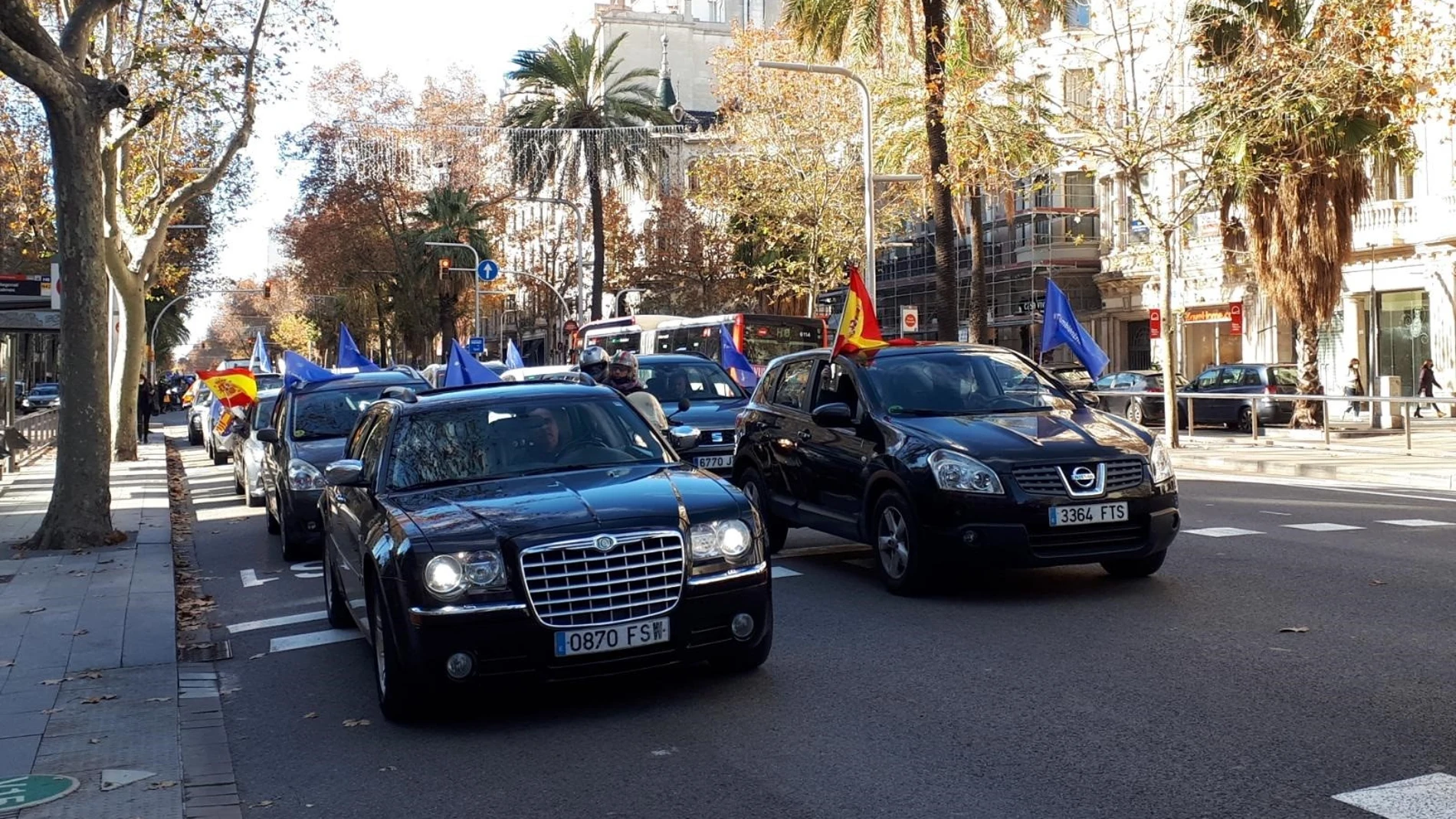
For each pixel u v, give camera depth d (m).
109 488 14.59
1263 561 10.55
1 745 6.55
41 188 31.55
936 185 27.61
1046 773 5.42
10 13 13.55
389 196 60.25
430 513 6.83
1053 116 25.88
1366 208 33.97
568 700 7.05
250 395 19.83
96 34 22.56
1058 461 8.90
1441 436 23.81
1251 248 29.20
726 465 15.00
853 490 10.12
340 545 8.56
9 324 26.08
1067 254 47.19
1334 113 24.12
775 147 41.66
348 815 5.46
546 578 6.36
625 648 6.44
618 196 59.88
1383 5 22.06
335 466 8.00
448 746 6.37
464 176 60.75
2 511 18.59
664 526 6.59
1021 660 7.45
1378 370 35.31
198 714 7.32
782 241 45.25
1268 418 29.59
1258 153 26.16
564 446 7.88
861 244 41.88
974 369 10.62
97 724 6.94
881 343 11.26
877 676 7.20
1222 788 5.12
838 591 9.95
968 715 6.36
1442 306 32.53
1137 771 5.38
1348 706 6.19
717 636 6.72
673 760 5.90
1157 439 9.56
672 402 16.17
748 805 5.24
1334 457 21.14
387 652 6.63
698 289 57.38
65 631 9.53
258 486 19.17
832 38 29.70
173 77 20.33
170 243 43.12
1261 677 6.80
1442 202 31.95
